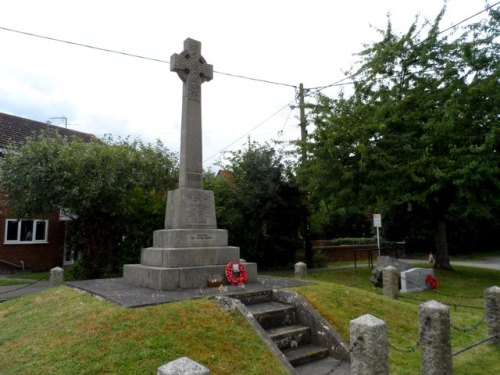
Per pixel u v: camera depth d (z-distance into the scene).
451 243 31.23
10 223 19.95
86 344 5.12
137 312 5.88
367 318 4.34
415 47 15.26
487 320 7.11
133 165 16.31
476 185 13.17
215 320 5.82
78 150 14.81
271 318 6.55
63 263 21.55
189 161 9.16
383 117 14.30
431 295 11.80
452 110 12.99
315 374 5.44
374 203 15.51
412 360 6.00
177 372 2.85
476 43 13.80
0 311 7.99
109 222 15.48
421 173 13.71
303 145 15.52
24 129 22.05
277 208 18.38
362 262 23.67
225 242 9.05
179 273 7.72
